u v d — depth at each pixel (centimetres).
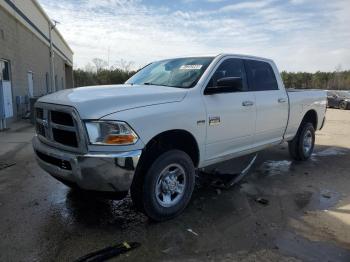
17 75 1609
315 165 688
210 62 478
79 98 364
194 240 357
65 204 450
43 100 403
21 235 363
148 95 388
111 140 341
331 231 384
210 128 441
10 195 482
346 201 484
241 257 324
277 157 748
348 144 945
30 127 1265
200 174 558
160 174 386
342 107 2566
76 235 364
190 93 425
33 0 2014
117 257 322
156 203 386
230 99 476
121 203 455
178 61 518
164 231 376
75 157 346
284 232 379
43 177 569
